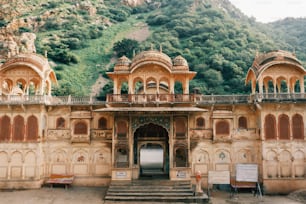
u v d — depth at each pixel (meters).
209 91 57.81
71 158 30.48
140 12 117.19
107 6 111.44
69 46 78.38
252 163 30.00
